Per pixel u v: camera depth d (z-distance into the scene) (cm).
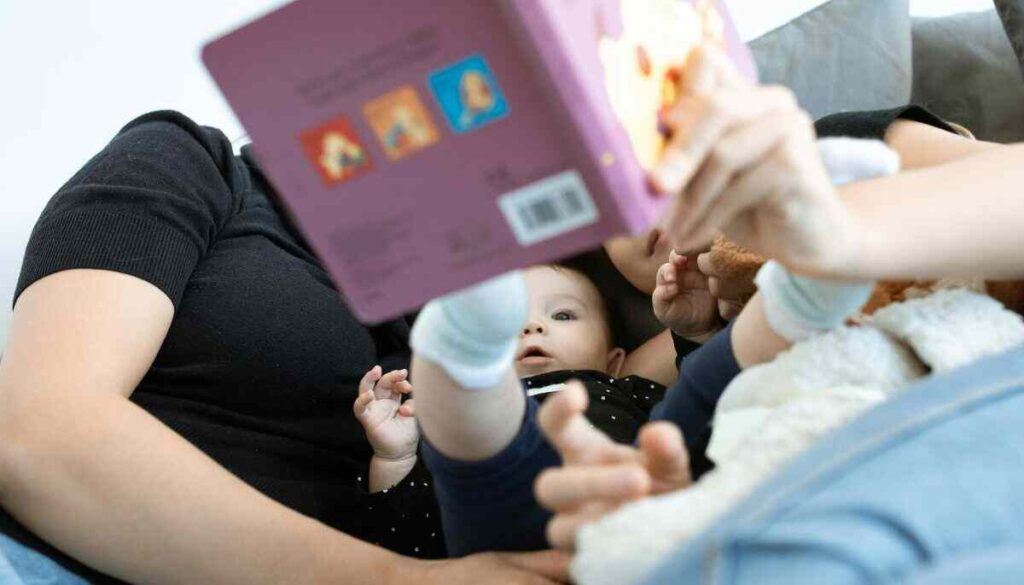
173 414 90
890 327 58
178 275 86
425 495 88
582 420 53
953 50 142
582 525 48
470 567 63
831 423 50
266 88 41
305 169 42
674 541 44
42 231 84
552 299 119
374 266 44
